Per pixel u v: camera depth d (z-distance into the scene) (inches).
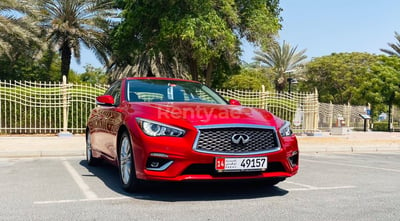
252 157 172.4
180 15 759.1
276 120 194.1
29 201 177.9
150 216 152.3
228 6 746.8
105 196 187.6
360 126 1109.7
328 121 925.2
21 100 557.6
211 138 169.6
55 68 1277.1
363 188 217.6
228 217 151.8
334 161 357.4
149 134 173.0
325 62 1829.5
